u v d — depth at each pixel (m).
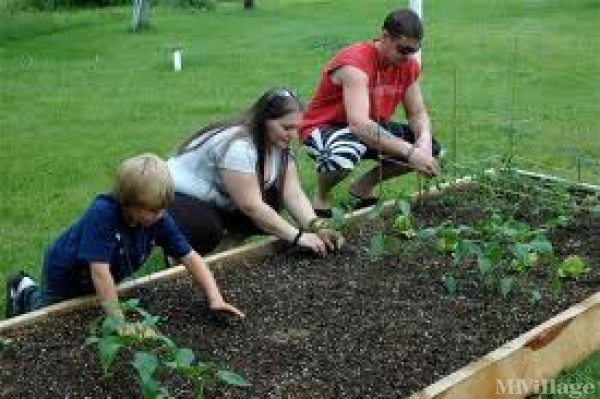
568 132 8.69
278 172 5.01
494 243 4.50
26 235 5.98
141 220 3.91
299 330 4.05
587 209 5.54
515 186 5.85
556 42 15.04
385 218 5.37
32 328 4.00
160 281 4.50
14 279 4.60
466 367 3.55
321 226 4.93
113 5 25.81
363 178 6.14
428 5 22.02
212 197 4.96
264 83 12.16
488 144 8.20
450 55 14.03
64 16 22.33
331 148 5.81
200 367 3.36
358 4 23.11
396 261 4.81
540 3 20.98
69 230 4.12
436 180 5.86
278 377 3.65
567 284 4.54
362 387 3.58
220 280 4.57
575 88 11.15
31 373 3.64
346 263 4.79
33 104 11.02
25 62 14.91
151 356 3.26
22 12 23.00
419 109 6.00
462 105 10.13
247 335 4.00
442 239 4.91
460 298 4.38
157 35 18.28
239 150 4.73
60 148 8.55
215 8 23.45
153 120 9.88
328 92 5.88
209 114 10.15
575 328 4.02
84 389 3.53
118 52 16.03
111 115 10.20
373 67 5.61
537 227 5.32
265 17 21.11
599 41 14.99
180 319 4.14
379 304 4.31
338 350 3.87
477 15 19.48
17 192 6.98
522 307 4.29
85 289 4.21
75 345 3.86
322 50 15.21
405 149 5.50
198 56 14.99
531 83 11.53
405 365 3.76
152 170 3.83
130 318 4.12
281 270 4.70
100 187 7.14
